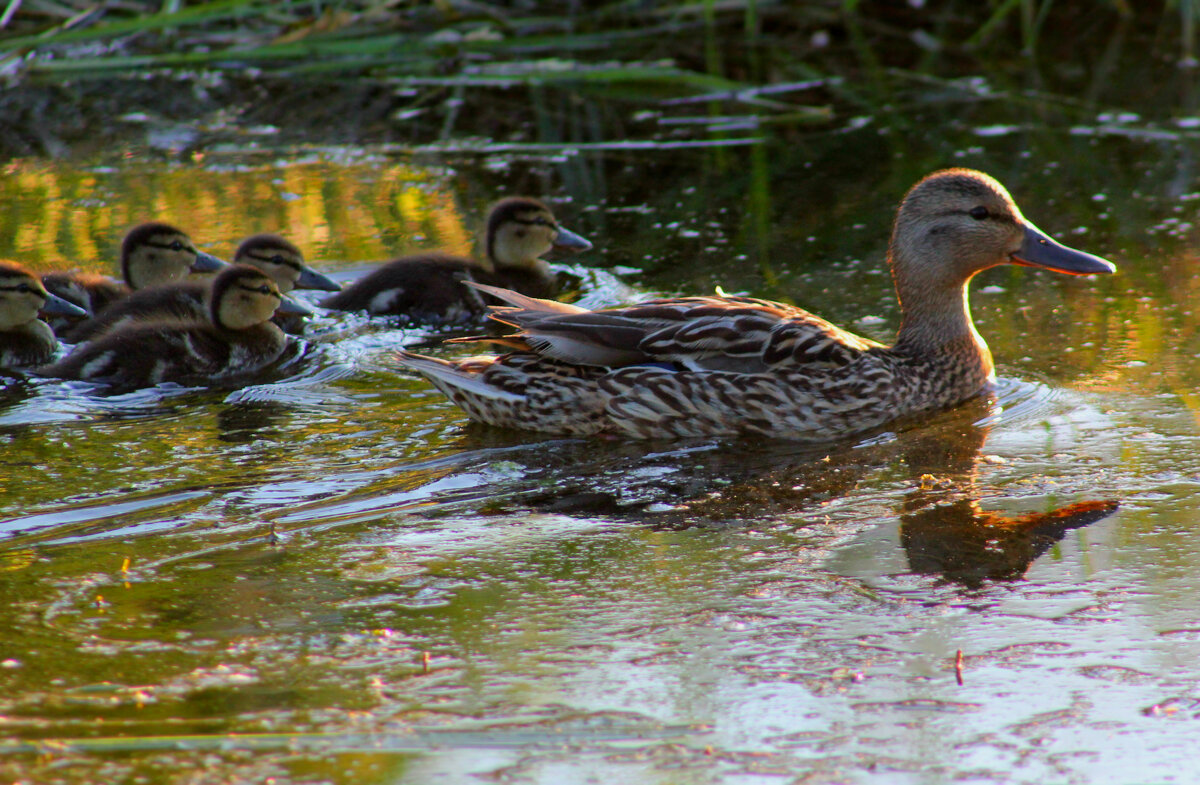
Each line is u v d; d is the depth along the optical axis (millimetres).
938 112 20500
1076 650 7145
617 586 7957
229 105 21719
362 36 22750
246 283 12023
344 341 13023
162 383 11703
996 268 14734
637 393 10523
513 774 6133
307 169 18703
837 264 14672
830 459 10102
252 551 8414
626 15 24125
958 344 11359
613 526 8828
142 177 18312
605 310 11023
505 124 20609
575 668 7039
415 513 9039
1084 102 20609
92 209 16906
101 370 11625
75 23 21938
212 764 6156
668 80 21828
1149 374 11430
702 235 15812
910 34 24078
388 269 14039
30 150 19500
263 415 10969
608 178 18109
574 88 22297
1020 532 8586
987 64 22594
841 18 24516
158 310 13023
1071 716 6570
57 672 6902
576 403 10547
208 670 6961
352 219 16641
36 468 9750
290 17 23391
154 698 6684
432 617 7582
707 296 12891
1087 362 11797
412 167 18766
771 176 17953
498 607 7699
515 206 14359
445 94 22109
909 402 11016
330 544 8523
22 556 8281
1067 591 7785
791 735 6453
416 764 6199
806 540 8570
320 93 22156
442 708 6656
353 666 7031
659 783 6082
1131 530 8539
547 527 8820
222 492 9359
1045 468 9641
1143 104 20344
